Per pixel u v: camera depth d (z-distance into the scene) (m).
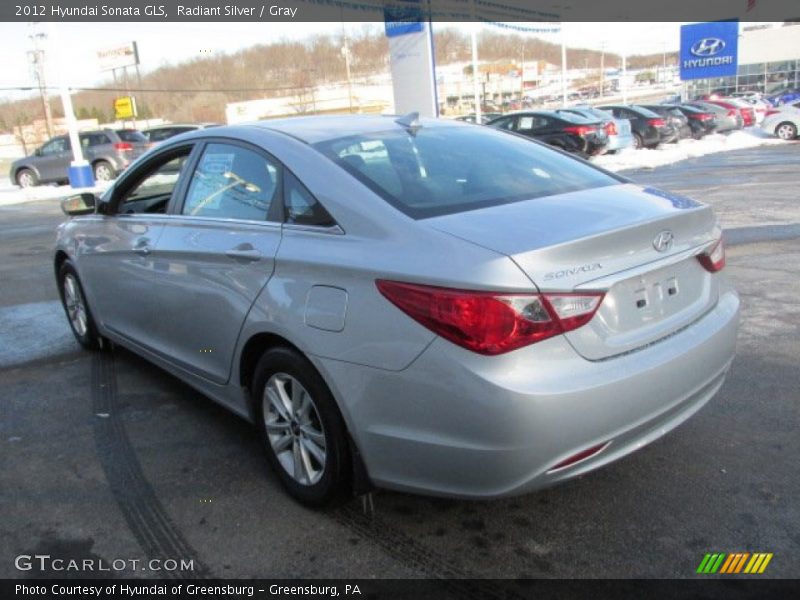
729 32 39.59
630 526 2.84
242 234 3.24
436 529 2.89
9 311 6.59
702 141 23.64
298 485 3.06
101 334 4.89
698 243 2.92
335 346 2.67
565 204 2.86
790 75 48.66
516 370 2.32
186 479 3.37
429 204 2.82
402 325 2.47
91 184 20.61
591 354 2.46
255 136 3.44
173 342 3.87
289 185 3.12
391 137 3.43
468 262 2.38
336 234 2.82
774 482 3.09
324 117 3.82
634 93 87.94
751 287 6.06
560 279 2.39
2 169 49.50
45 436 3.87
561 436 2.36
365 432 2.63
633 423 2.54
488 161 3.38
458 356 2.35
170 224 3.79
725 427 3.60
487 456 2.36
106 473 3.45
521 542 2.78
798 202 10.40
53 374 4.82
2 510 3.16
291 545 2.83
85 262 4.69
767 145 21.97
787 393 3.94
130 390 4.48
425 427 2.46
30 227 12.90
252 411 3.38
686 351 2.69
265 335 3.05
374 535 2.87
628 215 2.74
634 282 2.63
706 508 2.93
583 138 17.28
